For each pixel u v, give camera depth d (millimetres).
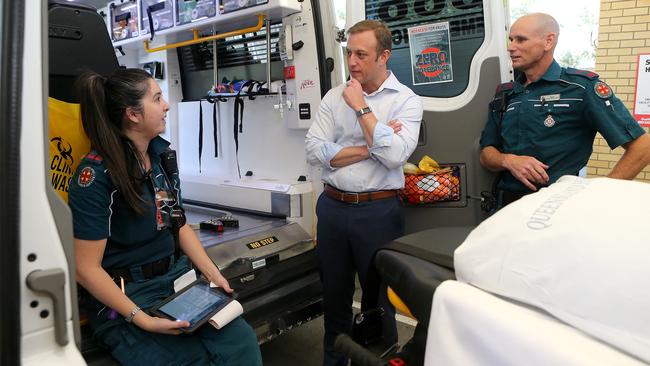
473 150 2711
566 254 775
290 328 2629
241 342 1802
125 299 1723
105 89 1753
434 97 2811
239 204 3338
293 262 2734
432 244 1123
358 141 2312
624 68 3775
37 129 973
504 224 899
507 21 2691
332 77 2914
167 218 1938
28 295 965
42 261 980
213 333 1797
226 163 3576
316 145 2357
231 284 2395
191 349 1759
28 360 977
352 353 1111
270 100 3207
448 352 849
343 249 2367
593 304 726
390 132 2111
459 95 2738
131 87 1740
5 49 921
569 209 838
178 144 3908
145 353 1731
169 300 1838
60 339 1006
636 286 696
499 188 2447
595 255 745
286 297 2621
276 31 3115
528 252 823
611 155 3916
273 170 3291
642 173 3973
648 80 3688
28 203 960
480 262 892
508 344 770
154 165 1964
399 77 2910
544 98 2160
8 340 934
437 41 2742
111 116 1767
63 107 1906
